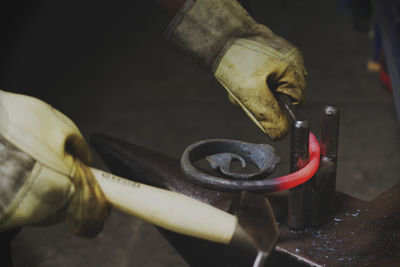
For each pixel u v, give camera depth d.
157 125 3.43
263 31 1.05
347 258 0.94
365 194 2.50
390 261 0.93
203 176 0.92
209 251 1.03
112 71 4.51
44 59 4.70
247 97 1.01
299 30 5.46
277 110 1.00
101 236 2.34
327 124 0.96
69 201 0.85
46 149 0.85
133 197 0.87
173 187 1.10
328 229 0.99
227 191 0.91
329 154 0.97
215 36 1.04
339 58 4.60
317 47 4.93
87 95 3.99
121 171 1.20
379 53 4.21
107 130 3.38
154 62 4.73
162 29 5.64
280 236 0.98
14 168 0.84
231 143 1.00
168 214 0.86
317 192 0.97
